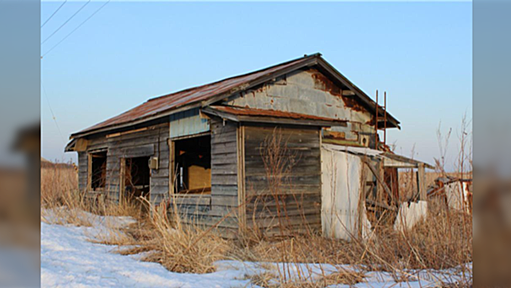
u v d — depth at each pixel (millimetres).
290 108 11109
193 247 6469
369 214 9109
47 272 5234
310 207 10031
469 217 6152
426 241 6480
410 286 4984
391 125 13766
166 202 10953
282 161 9727
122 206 12492
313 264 6074
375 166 10438
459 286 4871
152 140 11977
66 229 8734
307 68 11609
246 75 13305
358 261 6082
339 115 12297
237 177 9086
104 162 16938
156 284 5168
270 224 9141
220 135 9617
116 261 6285
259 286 5105
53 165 15047
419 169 10039
